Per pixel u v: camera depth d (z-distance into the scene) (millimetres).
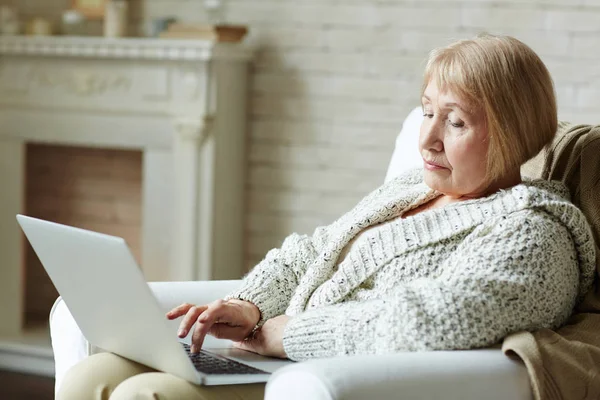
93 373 1809
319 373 1418
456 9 4004
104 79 4270
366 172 4195
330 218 4266
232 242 4336
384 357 1495
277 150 4328
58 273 1827
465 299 1607
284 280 2086
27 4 4754
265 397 1485
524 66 1797
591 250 1786
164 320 1598
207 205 4168
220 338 1961
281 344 1863
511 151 1786
